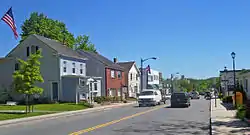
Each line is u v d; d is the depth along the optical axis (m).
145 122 21.58
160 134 15.66
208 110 33.78
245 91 37.72
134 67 76.12
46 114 29.23
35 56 29.83
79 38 78.12
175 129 17.66
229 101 46.19
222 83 60.03
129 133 16.02
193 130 17.23
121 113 30.44
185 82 136.25
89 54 60.81
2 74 47.78
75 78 45.38
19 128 19.47
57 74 45.66
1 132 17.66
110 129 17.73
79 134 15.82
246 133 14.94
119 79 65.56
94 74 59.91
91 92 51.69
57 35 68.25
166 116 26.47
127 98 66.19
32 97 41.81
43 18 71.50
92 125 19.98
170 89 113.00
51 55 46.06
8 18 25.22
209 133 16.02
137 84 77.44
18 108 34.88
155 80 97.50
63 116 28.34
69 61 48.38
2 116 26.20
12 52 47.62
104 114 29.75
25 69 29.50
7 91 46.09
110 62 65.25
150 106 43.38
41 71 46.28
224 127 17.22
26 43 47.22
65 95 45.62
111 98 52.94
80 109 36.78
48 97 45.31
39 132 17.11
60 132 16.80
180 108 37.88
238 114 23.17
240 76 39.75
